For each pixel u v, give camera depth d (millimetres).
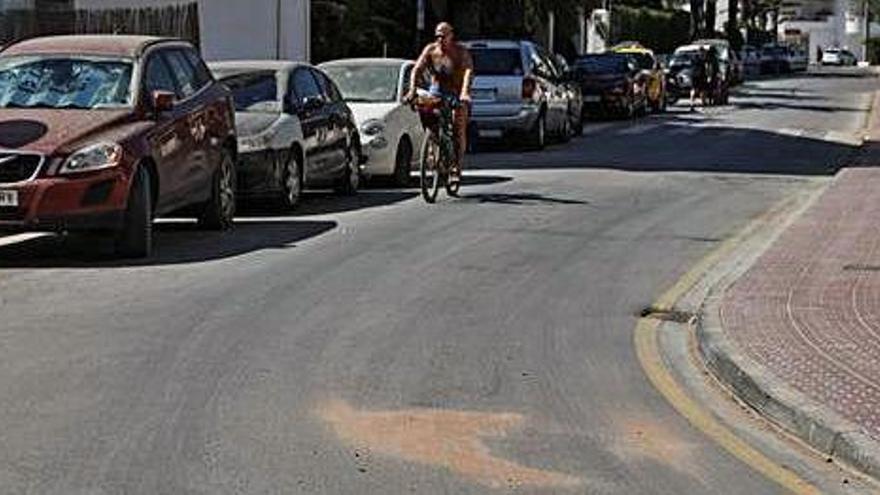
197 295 15516
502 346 13492
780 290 15695
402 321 14438
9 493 9016
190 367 12328
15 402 11156
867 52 152250
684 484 9508
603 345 13719
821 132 45844
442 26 24391
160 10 36500
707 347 13086
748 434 10789
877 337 13219
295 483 9312
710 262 18844
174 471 9508
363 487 9266
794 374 11789
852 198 25094
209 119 20188
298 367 12406
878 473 9648
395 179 27516
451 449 10156
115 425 10562
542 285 16750
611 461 9984
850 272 16859
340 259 18078
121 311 14625
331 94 25641
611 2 84750
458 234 20516
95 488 9148
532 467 9797
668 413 11305
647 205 24922
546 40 65875
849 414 10602
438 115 24375
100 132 17516
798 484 9570
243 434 10383
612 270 17953
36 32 35188
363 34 48781
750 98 69875
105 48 19219
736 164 33688
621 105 51062
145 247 17922
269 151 22250
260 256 18250
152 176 18219
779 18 171625
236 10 41125
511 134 36750
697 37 100125
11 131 17328
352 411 11062
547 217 22719
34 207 16844
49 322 14086
